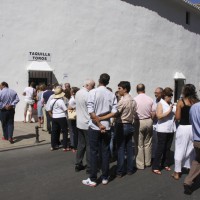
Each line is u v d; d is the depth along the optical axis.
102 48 11.79
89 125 4.43
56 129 6.51
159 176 4.95
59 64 10.84
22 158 5.91
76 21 11.10
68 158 5.94
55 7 10.67
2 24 10.01
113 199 3.95
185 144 4.74
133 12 12.68
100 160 4.91
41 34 10.50
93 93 4.39
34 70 10.33
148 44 13.35
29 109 9.97
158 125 5.05
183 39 15.32
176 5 14.73
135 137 5.32
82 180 4.67
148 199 3.98
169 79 14.57
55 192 4.18
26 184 4.48
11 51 10.14
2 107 6.98
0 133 8.14
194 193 4.25
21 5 10.19
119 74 12.34
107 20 11.86
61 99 6.37
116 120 4.89
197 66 16.50
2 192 4.16
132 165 5.00
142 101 5.18
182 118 4.73
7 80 10.14
